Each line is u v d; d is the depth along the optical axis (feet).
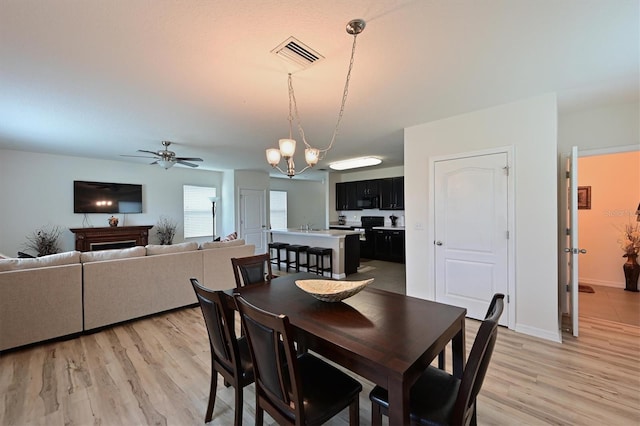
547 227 9.12
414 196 12.20
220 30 5.67
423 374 5.05
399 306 5.90
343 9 5.09
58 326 9.32
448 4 4.99
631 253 13.89
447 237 11.30
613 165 14.57
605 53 6.64
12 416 5.97
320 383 4.81
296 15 5.24
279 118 11.12
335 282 7.17
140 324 10.82
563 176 10.79
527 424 5.58
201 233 24.95
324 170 25.41
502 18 5.40
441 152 11.39
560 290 10.86
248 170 25.46
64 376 7.39
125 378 7.30
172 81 7.88
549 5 5.07
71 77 7.58
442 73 7.59
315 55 6.64
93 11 5.03
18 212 16.88
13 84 7.95
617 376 7.09
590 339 9.10
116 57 6.64
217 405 6.37
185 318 11.43
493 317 3.84
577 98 9.34
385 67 7.24
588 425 5.53
